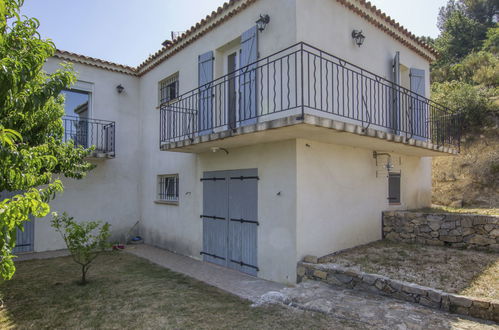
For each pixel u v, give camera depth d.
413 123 7.81
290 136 5.23
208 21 7.05
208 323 3.86
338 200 6.02
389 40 7.42
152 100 9.62
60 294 5.02
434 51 8.64
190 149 6.93
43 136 4.85
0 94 2.28
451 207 8.79
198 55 7.55
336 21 6.01
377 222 6.98
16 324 3.93
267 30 5.73
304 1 5.41
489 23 28.94
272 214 5.65
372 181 6.91
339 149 6.14
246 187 6.24
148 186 9.72
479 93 12.22
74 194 9.00
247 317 4.00
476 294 3.83
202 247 7.40
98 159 9.41
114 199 9.68
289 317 3.92
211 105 6.55
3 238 2.21
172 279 5.83
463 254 5.51
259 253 5.89
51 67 8.69
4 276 2.52
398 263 5.13
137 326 3.82
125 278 5.92
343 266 5.00
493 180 9.02
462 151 10.47
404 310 3.79
